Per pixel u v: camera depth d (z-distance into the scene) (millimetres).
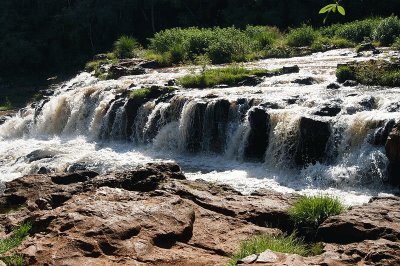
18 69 42969
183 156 18000
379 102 15625
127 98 21188
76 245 6371
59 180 11141
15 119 25609
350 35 31016
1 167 18500
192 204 8164
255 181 14141
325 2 37594
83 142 21703
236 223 7625
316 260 5809
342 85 19062
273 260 5664
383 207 7648
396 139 12375
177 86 21875
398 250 6094
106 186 9297
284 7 39625
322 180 13609
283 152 15188
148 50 35031
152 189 9359
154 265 6258
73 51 44844
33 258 6203
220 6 45156
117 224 6852
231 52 29172
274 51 29203
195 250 6797
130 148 19703
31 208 9188
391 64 19562
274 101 16750
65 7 45469
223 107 17516
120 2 44781
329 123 14453
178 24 46594
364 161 13375
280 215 7902
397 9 36562
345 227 6973
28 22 46062
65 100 24281
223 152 17484
